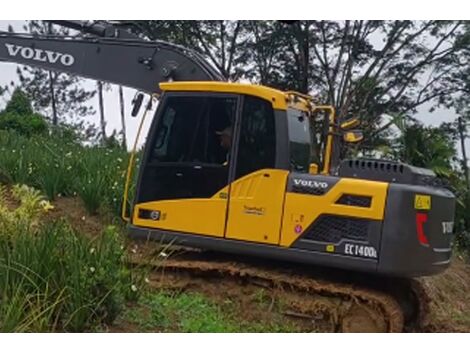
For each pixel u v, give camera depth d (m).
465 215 16.73
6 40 10.82
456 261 15.36
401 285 8.46
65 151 15.58
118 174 12.61
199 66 10.06
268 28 28.86
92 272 5.93
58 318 5.80
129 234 8.52
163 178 8.44
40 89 48.81
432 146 17.41
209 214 8.16
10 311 5.39
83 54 10.62
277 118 8.02
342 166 8.17
